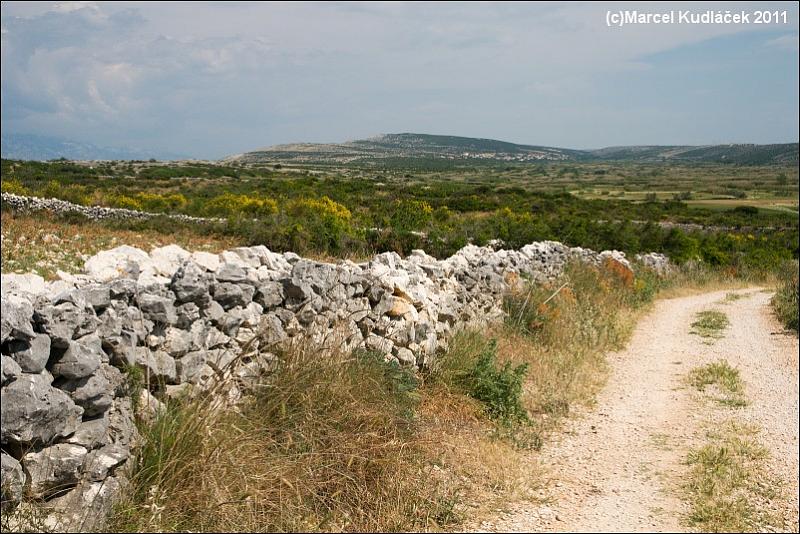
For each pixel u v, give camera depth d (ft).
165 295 15.17
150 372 14.30
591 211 159.84
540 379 29.35
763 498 19.11
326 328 20.29
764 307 60.49
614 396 29.71
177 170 248.32
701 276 85.35
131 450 13.48
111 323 13.34
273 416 16.65
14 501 11.16
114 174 216.95
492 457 20.12
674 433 24.68
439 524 15.99
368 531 15.12
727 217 180.55
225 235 69.56
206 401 15.08
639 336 44.73
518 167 549.95
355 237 61.31
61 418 11.59
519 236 68.39
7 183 104.58
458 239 62.59
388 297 23.62
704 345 42.06
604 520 16.87
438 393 23.67
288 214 86.38
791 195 299.99
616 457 22.00
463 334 28.48
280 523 14.19
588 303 45.55
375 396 18.78
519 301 36.99
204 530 13.20
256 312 17.98
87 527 11.71
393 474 16.69
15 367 10.92
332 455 16.20
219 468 14.01
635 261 77.20
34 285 13.69
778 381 33.32
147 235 66.03
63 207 80.53
